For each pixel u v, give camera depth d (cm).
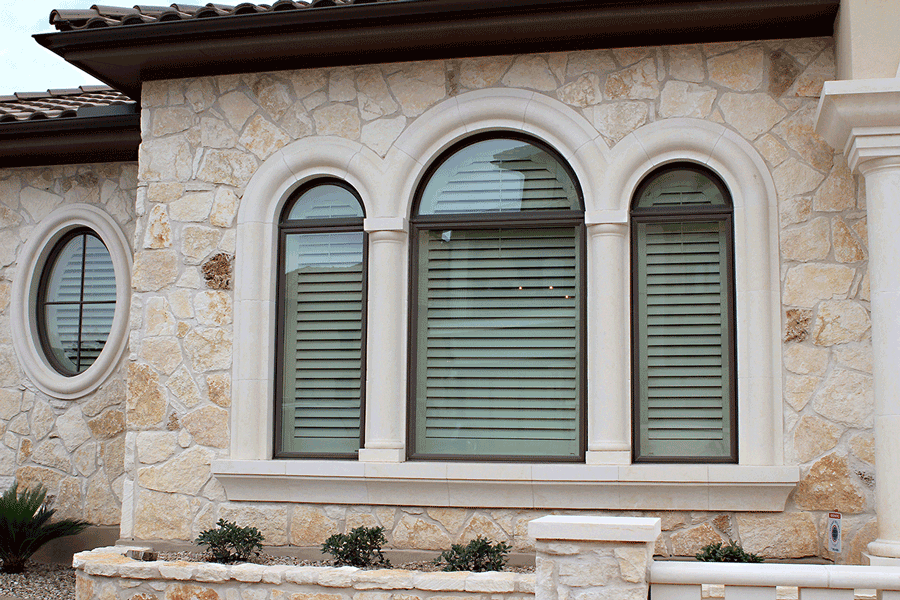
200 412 706
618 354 648
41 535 779
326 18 652
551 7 622
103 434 848
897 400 564
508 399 686
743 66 655
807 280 631
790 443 620
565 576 423
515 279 696
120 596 611
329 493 677
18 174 898
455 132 696
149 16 711
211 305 715
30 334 878
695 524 625
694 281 666
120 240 864
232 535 645
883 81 547
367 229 695
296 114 720
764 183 643
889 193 575
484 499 654
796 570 414
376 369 683
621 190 662
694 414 655
